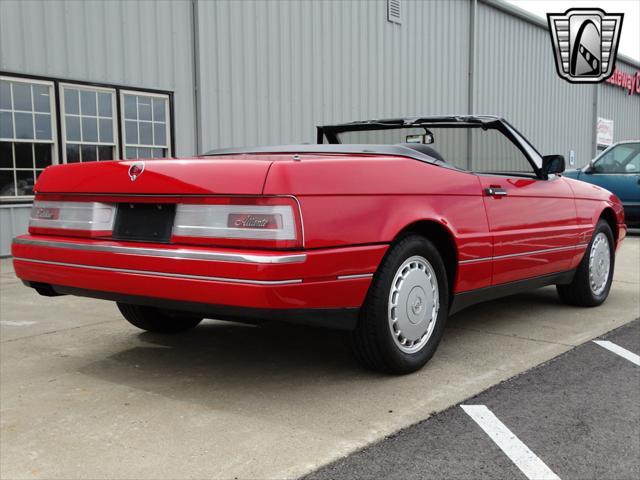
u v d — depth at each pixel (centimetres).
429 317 309
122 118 836
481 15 1539
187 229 256
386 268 280
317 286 248
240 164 250
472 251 326
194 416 251
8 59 726
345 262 257
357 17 1176
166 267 254
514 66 1683
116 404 264
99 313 449
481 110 1573
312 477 199
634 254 807
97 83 806
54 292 318
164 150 894
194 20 905
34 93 754
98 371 311
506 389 282
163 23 872
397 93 1289
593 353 343
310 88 1088
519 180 376
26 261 307
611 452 220
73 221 294
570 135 1988
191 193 254
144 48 853
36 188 312
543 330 397
